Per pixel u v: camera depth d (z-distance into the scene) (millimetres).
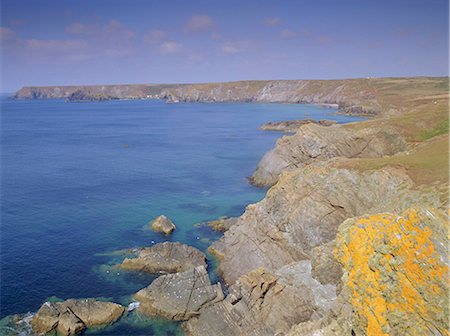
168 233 61938
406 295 21141
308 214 48062
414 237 21906
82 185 89875
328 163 54938
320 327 29703
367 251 24016
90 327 39469
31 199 79000
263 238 50781
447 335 19172
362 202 45906
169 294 41781
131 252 55094
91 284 47094
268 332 37219
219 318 38969
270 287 40719
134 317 40938
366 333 22391
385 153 79375
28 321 40031
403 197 40562
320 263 40125
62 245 57562
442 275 20281
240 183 92000
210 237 60875
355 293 23719
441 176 41344
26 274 49281
